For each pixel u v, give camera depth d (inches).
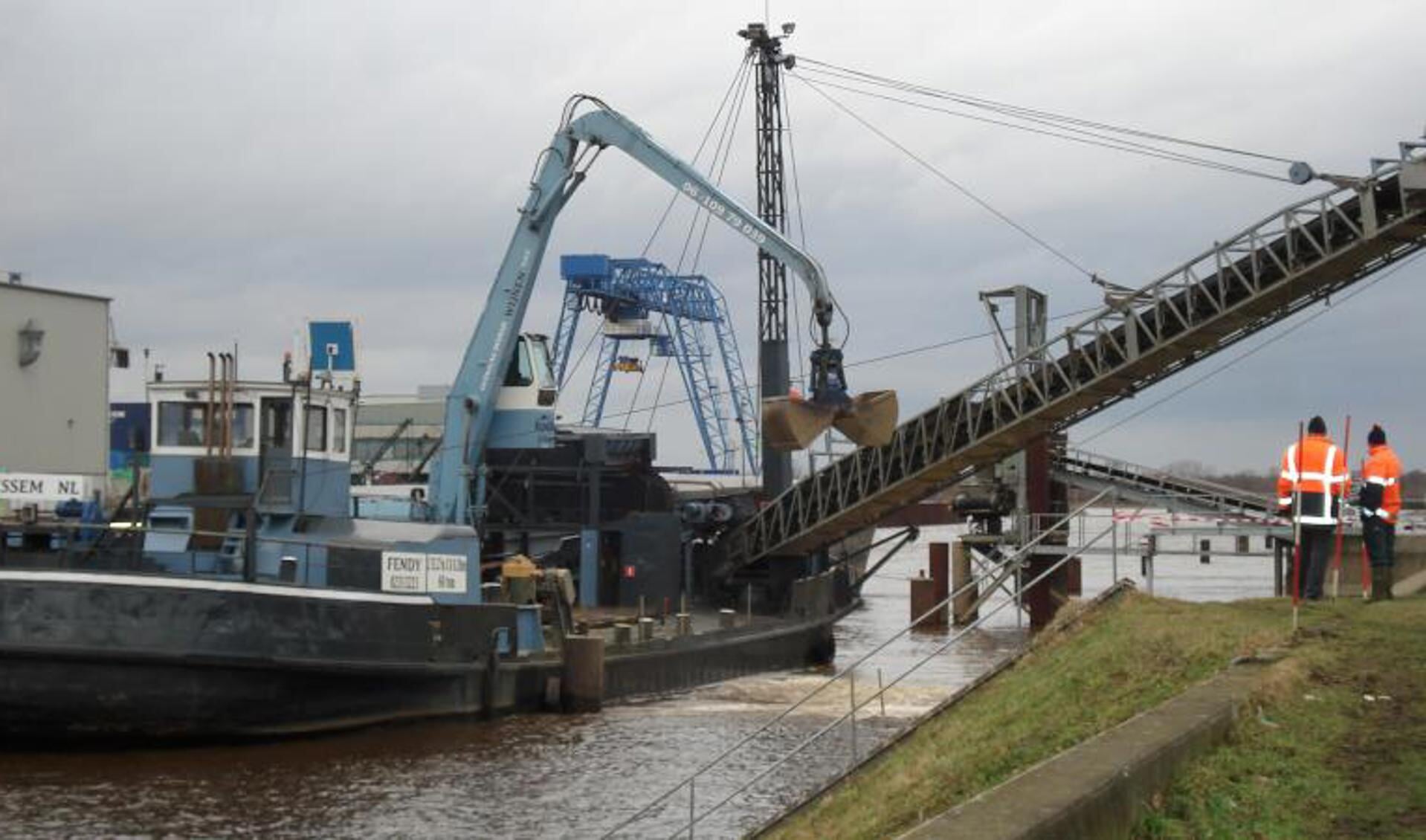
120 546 1162.0
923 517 4534.9
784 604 2108.8
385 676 1155.3
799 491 2046.0
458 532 1280.8
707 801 938.7
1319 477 856.9
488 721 1254.3
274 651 1079.0
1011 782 355.6
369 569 1184.8
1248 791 398.9
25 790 933.2
